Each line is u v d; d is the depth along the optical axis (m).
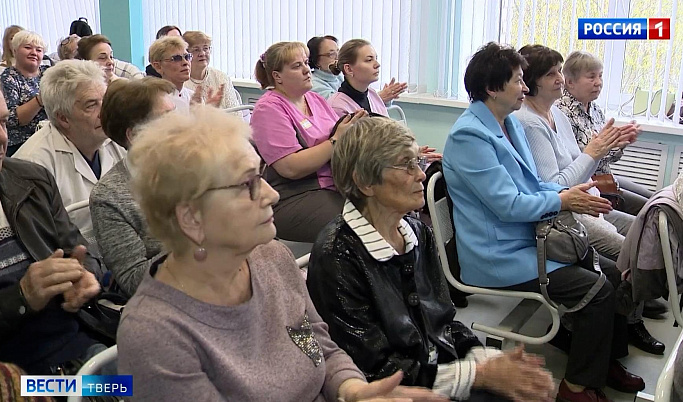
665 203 2.10
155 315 0.96
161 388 0.94
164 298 0.98
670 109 3.69
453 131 2.22
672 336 2.66
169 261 1.05
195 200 0.97
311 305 1.26
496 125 2.25
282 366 1.10
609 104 3.84
